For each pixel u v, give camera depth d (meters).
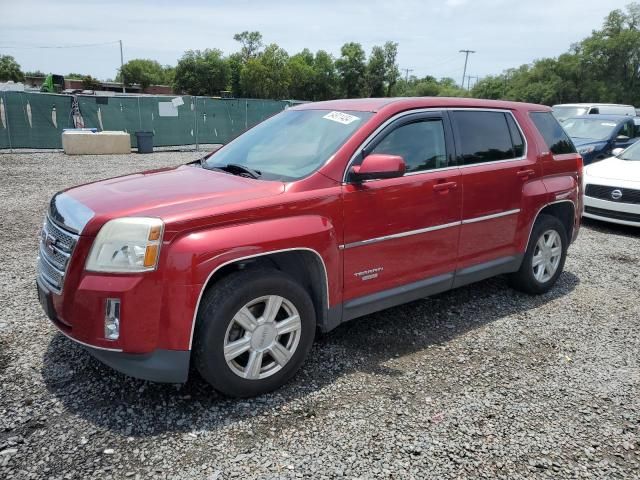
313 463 2.64
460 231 4.22
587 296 5.26
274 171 3.59
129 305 2.70
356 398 3.26
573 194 5.25
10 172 13.09
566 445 2.88
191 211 2.86
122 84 89.12
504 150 4.64
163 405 3.09
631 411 3.23
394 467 2.64
